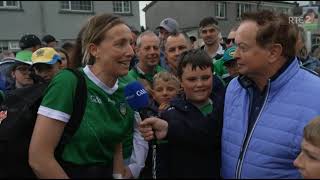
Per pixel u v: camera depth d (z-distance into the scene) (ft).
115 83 7.00
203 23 15.78
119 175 5.66
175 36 13.29
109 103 6.79
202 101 7.88
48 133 6.10
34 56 11.06
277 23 6.41
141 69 12.78
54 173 6.01
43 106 6.23
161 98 10.41
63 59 11.89
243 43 6.49
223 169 7.07
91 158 6.55
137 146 7.60
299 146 6.25
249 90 6.89
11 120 7.12
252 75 6.70
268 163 6.39
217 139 7.29
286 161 6.35
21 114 7.13
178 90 10.39
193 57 7.95
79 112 6.38
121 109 7.05
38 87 7.95
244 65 6.58
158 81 10.43
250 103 6.88
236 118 6.94
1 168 6.55
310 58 13.70
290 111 6.36
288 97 6.44
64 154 6.38
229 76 12.23
